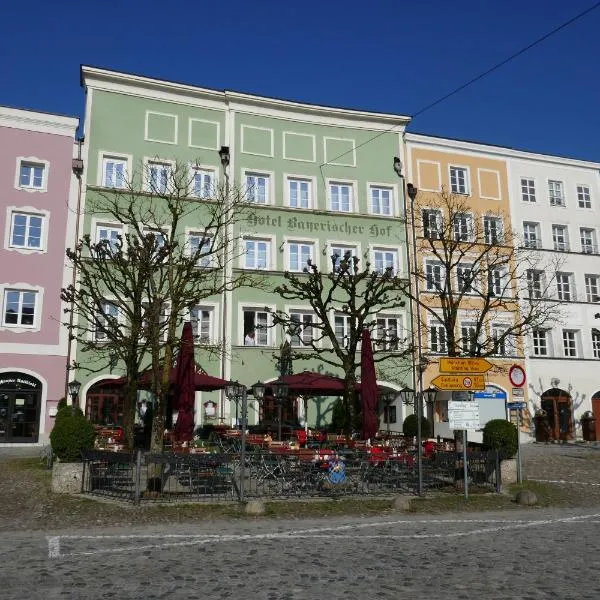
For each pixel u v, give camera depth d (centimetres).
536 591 661
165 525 1079
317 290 2373
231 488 1334
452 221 2489
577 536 1009
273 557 823
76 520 1103
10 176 2764
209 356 2822
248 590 656
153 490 1307
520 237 3516
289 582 691
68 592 644
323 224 3162
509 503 1391
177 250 2812
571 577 722
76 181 2847
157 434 1408
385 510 1267
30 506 1209
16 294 2698
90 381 2678
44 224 2775
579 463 2128
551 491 1549
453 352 1980
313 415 2955
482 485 1547
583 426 3338
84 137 2884
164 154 2986
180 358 1712
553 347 3472
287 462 1391
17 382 2645
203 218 2961
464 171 3538
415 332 3159
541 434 3291
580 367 3469
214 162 3069
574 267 3628
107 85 2958
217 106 3134
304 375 2197
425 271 3256
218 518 1145
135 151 2945
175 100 3061
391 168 3350
